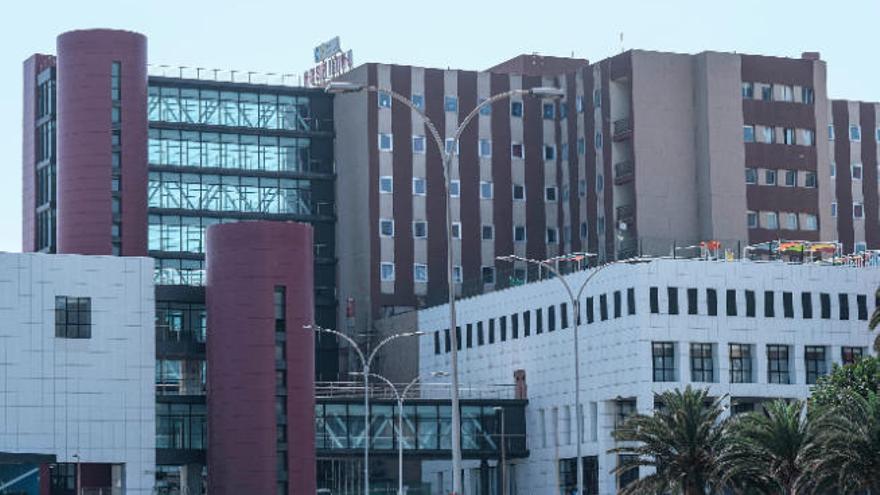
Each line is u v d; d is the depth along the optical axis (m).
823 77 198.38
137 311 160.62
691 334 166.50
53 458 150.75
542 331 180.25
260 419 163.75
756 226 192.00
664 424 118.00
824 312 172.00
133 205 190.88
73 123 190.38
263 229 165.88
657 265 166.38
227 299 165.50
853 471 108.00
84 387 158.25
